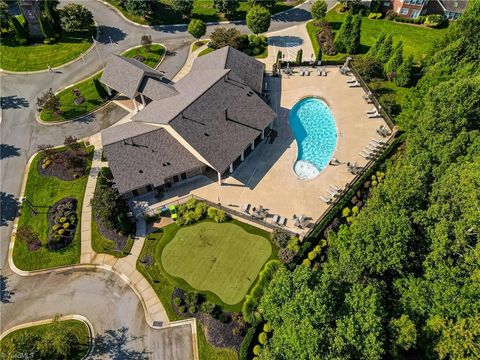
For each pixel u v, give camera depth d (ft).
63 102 195.42
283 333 94.32
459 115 132.98
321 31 245.24
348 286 106.11
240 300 125.90
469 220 106.63
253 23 224.53
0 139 178.60
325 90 201.36
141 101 198.59
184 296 127.34
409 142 148.66
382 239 107.34
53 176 162.20
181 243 140.67
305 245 135.95
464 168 118.93
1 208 152.05
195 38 240.12
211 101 161.79
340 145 174.29
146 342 118.73
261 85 189.78
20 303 127.44
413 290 104.94
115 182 144.05
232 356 114.73
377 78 206.90
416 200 120.06
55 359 108.47
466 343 90.89
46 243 141.08
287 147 173.78
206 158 146.61
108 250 139.44
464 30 182.39
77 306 126.52
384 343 96.07
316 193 155.94
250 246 139.54
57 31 235.20
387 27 257.75
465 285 100.89
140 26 249.96
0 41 228.43
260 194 155.63
